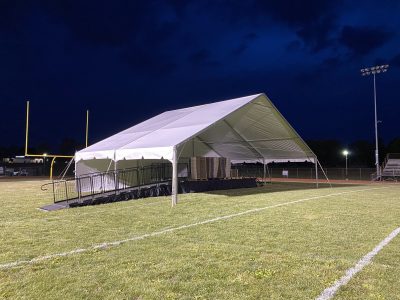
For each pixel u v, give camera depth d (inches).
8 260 193.0
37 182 1000.2
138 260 189.9
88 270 174.4
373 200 465.4
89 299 140.5
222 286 152.5
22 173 1736.0
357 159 2164.1
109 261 189.0
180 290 148.2
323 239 235.1
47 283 157.3
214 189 638.5
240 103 573.0
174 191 421.7
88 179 651.5
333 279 160.2
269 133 689.0
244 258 192.2
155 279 161.0
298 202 439.8
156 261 187.8
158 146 454.9
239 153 842.2
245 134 716.7
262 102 580.7
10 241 236.5
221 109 586.2
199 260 189.0
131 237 245.9
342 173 1422.2
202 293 144.9
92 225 293.1
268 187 732.0
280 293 144.8
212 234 252.4
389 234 249.3
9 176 1616.6
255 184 737.6
